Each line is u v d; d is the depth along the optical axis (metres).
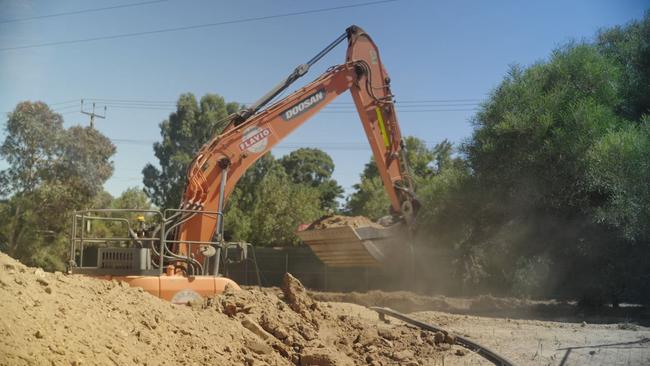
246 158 15.83
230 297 10.69
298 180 69.31
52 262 38.22
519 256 24.88
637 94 23.88
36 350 5.64
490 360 11.27
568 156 22.44
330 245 19.80
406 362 10.65
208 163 15.11
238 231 45.31
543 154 23.03
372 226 19.30
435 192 27.36
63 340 6.14
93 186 41.84
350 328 12.36
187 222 14.12
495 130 24.05
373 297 23.17
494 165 24.75
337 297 24.59
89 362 6.06
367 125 19.06
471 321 17.31
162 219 11.57
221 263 13.57
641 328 15.70
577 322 17.78
